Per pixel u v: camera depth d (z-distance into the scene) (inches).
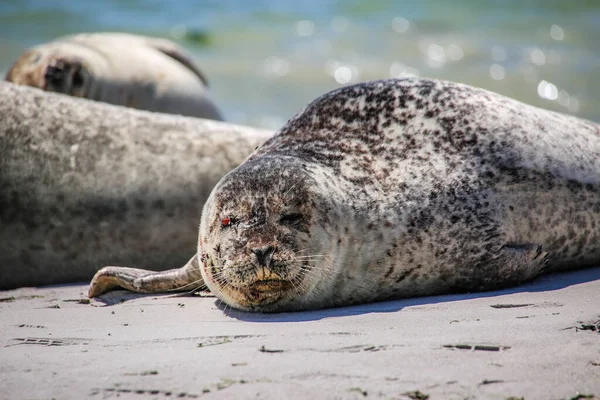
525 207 751.7
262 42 2506.2
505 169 753.0
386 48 2440.9
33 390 472.4
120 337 594.9
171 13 2792.8
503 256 723.4
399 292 728.3
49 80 1405.0
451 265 724.7
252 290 660.7
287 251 654.5
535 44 2509.8
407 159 749.9
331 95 811.4
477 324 580.7
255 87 2065.7
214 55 2368.4
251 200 675.4
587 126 853.2
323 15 2849.4
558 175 772.6
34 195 908.6
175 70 1507.1
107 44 1515.7
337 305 710.5
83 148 927.7
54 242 909.8
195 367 500.1
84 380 486.3
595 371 474.9
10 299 804.6
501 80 2116.1
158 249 922.7
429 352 511.2
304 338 561.6
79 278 929.5
